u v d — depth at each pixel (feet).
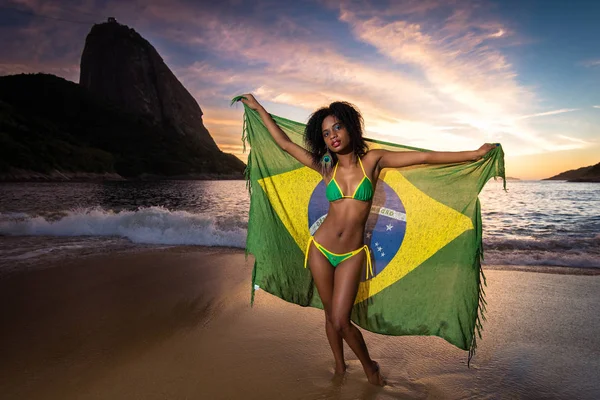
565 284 16.97
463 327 9.42
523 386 8.65
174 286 16.11
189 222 35.55
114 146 566.77
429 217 9.84
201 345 10.64
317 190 10.53
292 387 8.58
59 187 157.07
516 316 13.00
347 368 9.47
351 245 8.47
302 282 10.56
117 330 11.60
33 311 13.15
